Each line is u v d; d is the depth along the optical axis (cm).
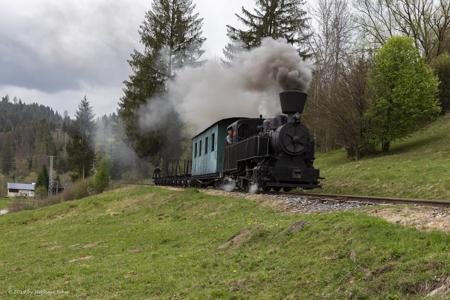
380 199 1241
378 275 604
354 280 618
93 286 864
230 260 850
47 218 2356
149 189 2430
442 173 1791
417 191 1648
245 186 1691
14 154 13825
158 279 830
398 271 586
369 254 656
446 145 2398
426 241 644
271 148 1549
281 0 3497
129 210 1931
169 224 1413
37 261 1213
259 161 1564
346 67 2944
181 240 1148
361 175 2072
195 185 2452
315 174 1513
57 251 1327
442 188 1591
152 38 3981
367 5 3775
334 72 3528
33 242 1611
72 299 809
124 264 1001
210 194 1738
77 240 1474
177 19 4019
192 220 1388
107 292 814
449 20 3609
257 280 709
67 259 1179
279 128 1511
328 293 609
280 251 810
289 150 1491
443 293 521
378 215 877
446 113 3172
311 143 1545
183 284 778
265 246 869
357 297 573
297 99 1518
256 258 812
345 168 2381
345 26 3769
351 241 721
